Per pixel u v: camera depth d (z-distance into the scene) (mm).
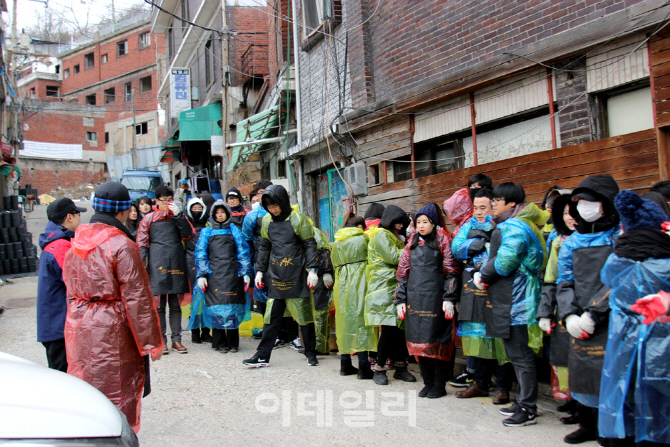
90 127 43250
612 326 2846
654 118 4633
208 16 20078
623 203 2811
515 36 6039
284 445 3512
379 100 7848
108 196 3361
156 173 22859
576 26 5379
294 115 11859
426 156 7449
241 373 5340
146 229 6219
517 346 3848
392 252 4785
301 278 5582
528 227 3811
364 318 4957
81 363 3127
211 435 3701
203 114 17328
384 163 8078
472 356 4406
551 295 3525
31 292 11367
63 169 41500
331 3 9172
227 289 6164
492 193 4285
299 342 6457
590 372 3053
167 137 21562
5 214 14430
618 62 4961
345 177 8727
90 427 2088
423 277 4449
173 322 6352
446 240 4488
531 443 3494
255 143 11984
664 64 4582
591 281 3090
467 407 4254
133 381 3230
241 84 17406
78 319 3188
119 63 44531
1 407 2016
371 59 8344
